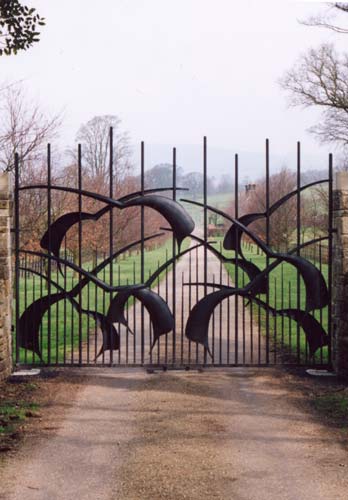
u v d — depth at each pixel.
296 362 10.99
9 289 9.98
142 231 10.01
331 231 10.00
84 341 13.47
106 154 31.28
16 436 6.96
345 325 9.73
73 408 8.15
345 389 9.06
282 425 7.40
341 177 9.77
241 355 11.89
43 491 5.42
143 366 10.19
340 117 27.78
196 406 8.27
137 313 17.92
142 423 7.48
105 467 6.00
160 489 5.44
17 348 10.26
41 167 18.39
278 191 36.44
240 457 6.27
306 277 10.07
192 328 10.17
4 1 10.60
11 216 10.23
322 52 27.34
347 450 6.49
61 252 27.14
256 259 40.31
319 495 5.31
